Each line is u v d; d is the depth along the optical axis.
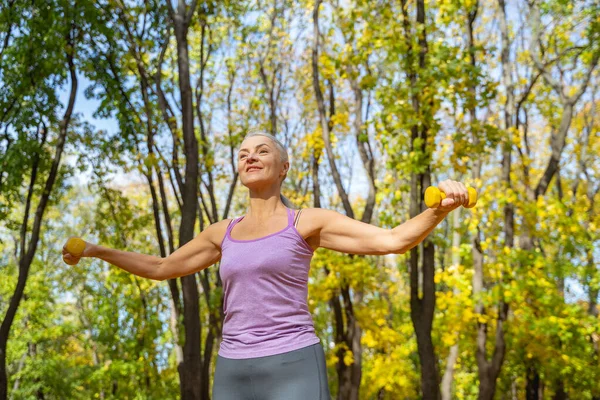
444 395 13.79
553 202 11.47
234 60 14.72
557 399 14.76
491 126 10.53
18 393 22.00
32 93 11.35
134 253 2.32
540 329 10.91
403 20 10.41
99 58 12.02
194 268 2.31
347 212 11.70
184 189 10.67
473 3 11.22
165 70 14.20
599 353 14.11
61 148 11.92
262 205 2.15
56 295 23.98
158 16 11.91
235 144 13.43
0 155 11.48
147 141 12.02
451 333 11.44
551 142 15.02
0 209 12.29
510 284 11.38
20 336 22.70
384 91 10.29
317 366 1.94
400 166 10.12
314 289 11.30
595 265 11.38
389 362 13.12
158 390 16.77
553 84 12.81
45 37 11.04
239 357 1.96
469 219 11.73
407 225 1.88
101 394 22.91
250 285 1.99
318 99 12.02
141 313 16.30
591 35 12.11
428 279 10.55
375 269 11.38
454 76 9.90
